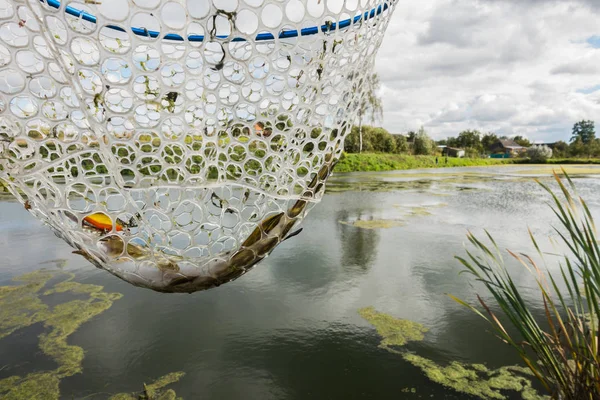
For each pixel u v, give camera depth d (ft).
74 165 8.21
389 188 52.60
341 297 15.80
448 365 11.14
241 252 6.73
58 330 13.15
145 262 6.64
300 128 6.35
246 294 16.10
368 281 17.48
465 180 64.75
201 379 10.51
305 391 10.02
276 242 6.86
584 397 5.82
